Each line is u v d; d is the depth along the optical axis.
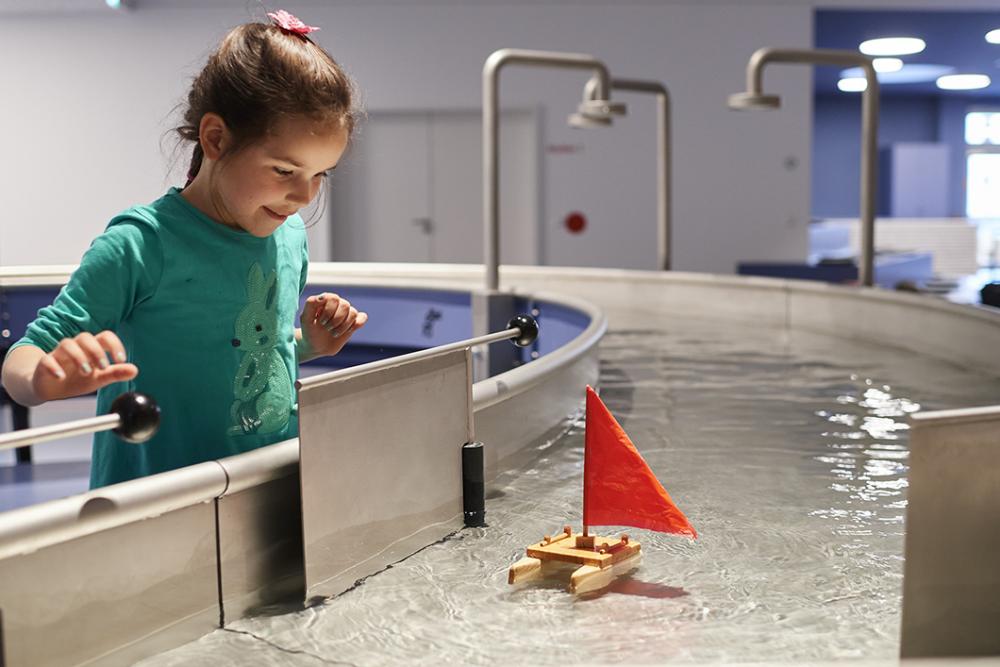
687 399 2.41
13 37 9.62
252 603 1.07
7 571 0.82
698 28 9.96
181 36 9.62
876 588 1.12
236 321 1.30
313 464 1.07
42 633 0.85
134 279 1.21
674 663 0.92
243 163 1.19
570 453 1.80
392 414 1.20
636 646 0.96
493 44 9.90
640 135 10.05
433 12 9.84
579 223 10.16
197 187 1.28
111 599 0.91
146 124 9.70
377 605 1.07
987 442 0.97
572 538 1.22
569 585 1.12
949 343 3.08
